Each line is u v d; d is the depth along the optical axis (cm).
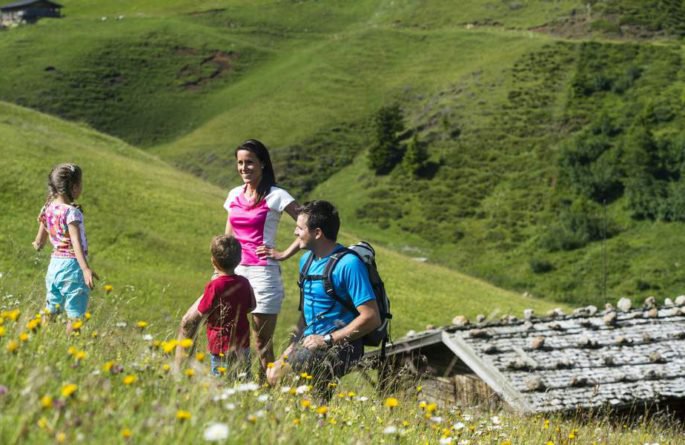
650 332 1532
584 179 10200
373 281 652
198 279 4019
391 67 14825
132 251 4188
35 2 17475
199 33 16462
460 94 13000
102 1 19088
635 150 10169
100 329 508
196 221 5022
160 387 396
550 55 13488
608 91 12256
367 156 11819
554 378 1359
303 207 657
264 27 17312
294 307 2567
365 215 10675
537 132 11656
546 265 9131
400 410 582
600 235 9406
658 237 9188
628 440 808
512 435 637
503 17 16000
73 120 13550
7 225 3906
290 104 13850
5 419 308
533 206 10244
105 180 5225
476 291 5269
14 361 380
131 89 14550
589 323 1562
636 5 15038
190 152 12688
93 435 311
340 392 599
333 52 15500
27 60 15050
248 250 746
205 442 333
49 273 736
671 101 11481
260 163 755
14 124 6156
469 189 10850
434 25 16338
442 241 9956
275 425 395
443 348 1573
